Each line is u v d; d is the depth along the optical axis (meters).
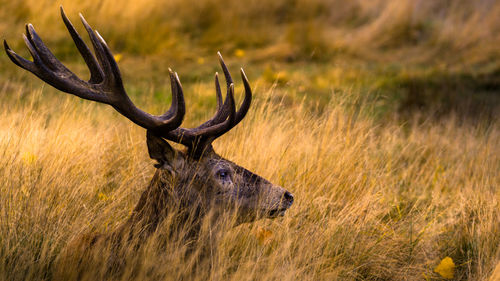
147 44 37.34
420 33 45.47
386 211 15.70
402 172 19.53
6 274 10.73
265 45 41.72
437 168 19.53
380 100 28.94
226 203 11.56
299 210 14.58
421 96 30.00
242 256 12.14
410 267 13.50
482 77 35.12
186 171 11.38
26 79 27.39
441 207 17.06
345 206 14.89
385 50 43.38
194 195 11.44
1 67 28.83
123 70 33.03
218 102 12.83
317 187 15.62
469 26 45.16
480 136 22.59
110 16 38.38
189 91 28.72
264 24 44.53
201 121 22.38
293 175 15.90
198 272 11.20
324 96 28.72
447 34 44.62
